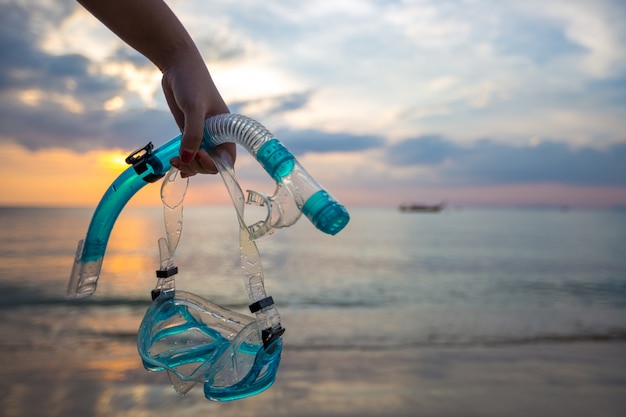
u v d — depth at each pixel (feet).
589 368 15.90
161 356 3.67
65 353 17.61
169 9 3.85
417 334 22.33
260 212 3.89
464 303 32.27
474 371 15.40
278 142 3.38
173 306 3.80
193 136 3.51
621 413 12.22
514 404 12.66
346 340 20.65
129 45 3.91
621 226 168.45
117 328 22.72
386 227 150.51
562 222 208.74
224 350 3.61
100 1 3.67
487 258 62.95
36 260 46.09
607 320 26.50
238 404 12.19
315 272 48.73
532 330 23.61
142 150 3.67
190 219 192.44
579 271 50.72
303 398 12.71
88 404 12.30
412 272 49.24
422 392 13.38
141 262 48.19
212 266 49.93
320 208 3.15
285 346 19.06
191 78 3.70
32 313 26.13
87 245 3.69
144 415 11.65
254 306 3.44
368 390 13.43
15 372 14.93
